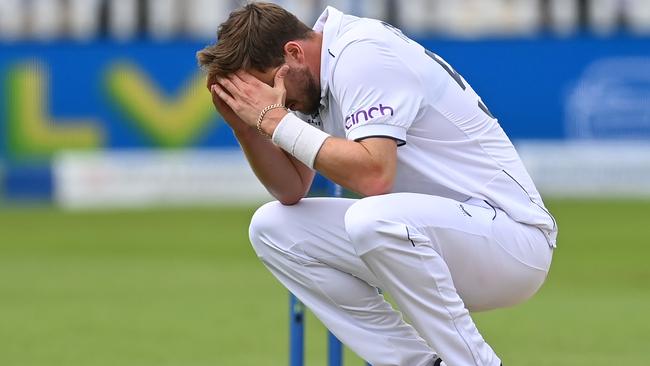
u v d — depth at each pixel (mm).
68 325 26062
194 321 26438
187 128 61250
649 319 26594
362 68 13758
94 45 61125
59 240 45875
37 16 64750
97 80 61219
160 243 44188
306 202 15188
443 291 13695
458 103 14281
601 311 27891
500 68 59219
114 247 43219
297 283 15195
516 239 14203
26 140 61531
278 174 14977
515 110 59250
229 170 61188
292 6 61656
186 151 61312
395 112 13648
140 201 61469
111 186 61375
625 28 62688
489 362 13898
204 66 14391
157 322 26328
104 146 61500
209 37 64312
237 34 14102
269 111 13875
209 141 61250
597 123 58562
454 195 14336
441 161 14312
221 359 21656
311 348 22859
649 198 57656
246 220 52062
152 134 61406
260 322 26250
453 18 63062
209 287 32438
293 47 14094
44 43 61125
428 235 13758
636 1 62438
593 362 21328
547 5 62969
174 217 54000
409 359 14969
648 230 45781
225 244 43562
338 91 13953
